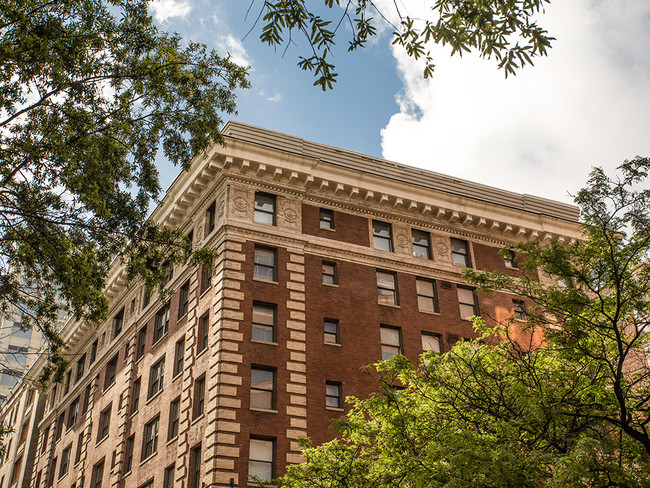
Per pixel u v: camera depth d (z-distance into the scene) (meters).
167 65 23.23
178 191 43.81
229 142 39.69
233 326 35.28
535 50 13.30
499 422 19.70
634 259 20.44
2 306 22.59
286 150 41.56
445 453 19.08
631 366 23.66
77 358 59.00
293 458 33.09
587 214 20.52
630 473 18.69
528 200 49.00
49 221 21.41
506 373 22.23
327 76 13.30
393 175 45.00
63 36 21.47
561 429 19.61
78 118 21.58
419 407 23.56
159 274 25.17
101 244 23.59
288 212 40.25
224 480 31.44
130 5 23.75
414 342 39.72
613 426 20.95
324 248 40.19
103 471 45.50
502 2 13.04
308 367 36.03
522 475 17.92
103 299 23.75
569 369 21.72
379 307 39.88
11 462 65.69
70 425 56.03
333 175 42.12
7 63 20.06
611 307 20.77
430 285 42.69
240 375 34.19
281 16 12.78
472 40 13.52
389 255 41.94
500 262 45.53
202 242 40.12
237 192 39.50
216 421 32.66
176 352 40.28
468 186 47.38
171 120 24.27
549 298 21.36
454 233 45.12
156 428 40.03
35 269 22.58
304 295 37.94
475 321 25.61
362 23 13.11
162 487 36.41
